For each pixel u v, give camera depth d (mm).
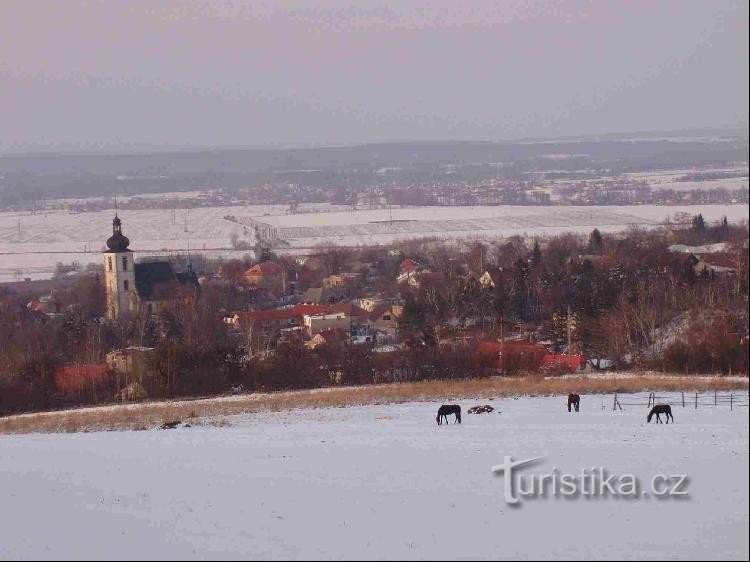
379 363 186125
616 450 103375
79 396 174250
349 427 129375
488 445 110750
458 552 73125
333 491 92500
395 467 101438
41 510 89562
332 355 189625
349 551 74500
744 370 162625
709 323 179250
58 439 129750
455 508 84875
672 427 116938
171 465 107375
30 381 178750
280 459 108188
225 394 173750
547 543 73812
